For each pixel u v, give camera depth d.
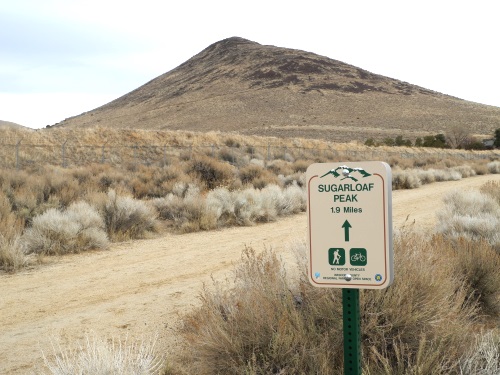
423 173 33.19
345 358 3.51
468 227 9.72
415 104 196.38
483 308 6.71
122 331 6.34
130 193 20.28
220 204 15.98
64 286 8.59
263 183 24.67
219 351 4.53
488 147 107.69
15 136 39.94
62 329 6.50
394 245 5.46
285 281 5.39
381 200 3.36
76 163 37.97
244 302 4.87
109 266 10.09
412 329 4.54
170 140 49.62
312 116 182.50
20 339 6.20
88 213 13.06
